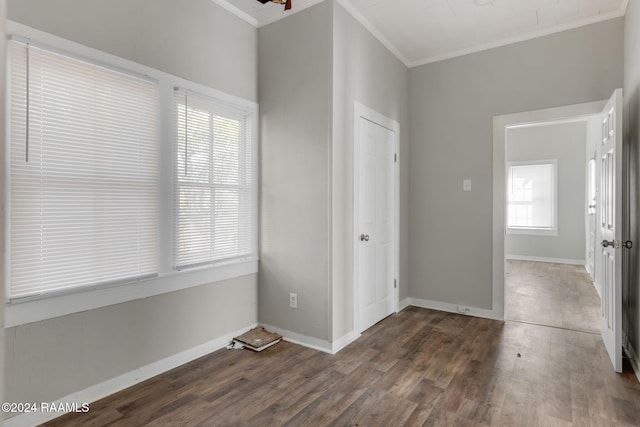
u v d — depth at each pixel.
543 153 7.10
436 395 2.21
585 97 3.22
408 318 3.68
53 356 1.97
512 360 2.69
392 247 3.82
